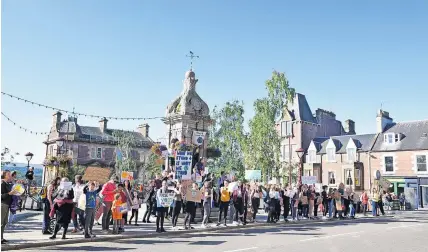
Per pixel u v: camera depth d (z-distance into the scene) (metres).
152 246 10.35
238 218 18.25
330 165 43.16
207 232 14.06
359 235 13.20
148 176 46.12
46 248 9.93
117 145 51.72
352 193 23.25
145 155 53.84
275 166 34.47
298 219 19.59
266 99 34.94
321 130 48.75
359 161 41.16
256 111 34.97
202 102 19.45
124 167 46.00
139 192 18.39
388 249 10.05
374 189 24.70
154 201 16.06
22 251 9.45
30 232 12.65
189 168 16.20
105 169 14.93
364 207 24.95
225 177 19.02
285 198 19.09
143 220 16.66
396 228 15.88
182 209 17.05
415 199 35.16
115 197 12.58
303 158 45.59
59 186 11.27
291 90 35.12
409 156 38.00
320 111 49.34
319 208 26.70
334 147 43.25
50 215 11.34
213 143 39.12
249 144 35.03
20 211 21.19
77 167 40.00
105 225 13.37
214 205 18.28
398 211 30.28
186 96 19.02
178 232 13.45
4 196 9.84
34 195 23.45
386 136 40.53
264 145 33.50
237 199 16.34
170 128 19.31
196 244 10.73
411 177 37.16
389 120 43.31
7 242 10.04
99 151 53.28
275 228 15.78
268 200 18.28
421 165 37.19
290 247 10.21
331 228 15.80
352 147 41.84
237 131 38.69
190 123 18.89
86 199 11.51
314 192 21.73
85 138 52.38
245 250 9.61
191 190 14.45
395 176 38.34
